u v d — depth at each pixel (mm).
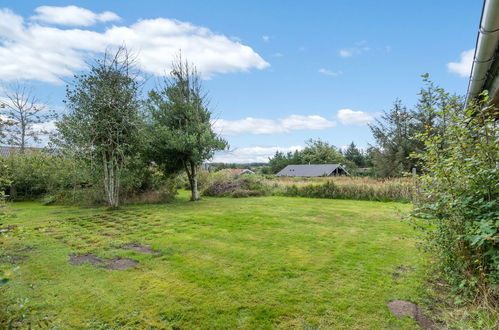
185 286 2980
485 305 2246
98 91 8445
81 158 8797
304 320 2328
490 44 3072
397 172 17922
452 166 2627
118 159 9203
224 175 15781
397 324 2250
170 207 9125
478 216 2418
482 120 2594
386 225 6090
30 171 11766
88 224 6371
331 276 3211
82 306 2551
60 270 3447
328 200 11250
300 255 3975
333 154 41906
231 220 6676
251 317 2381
